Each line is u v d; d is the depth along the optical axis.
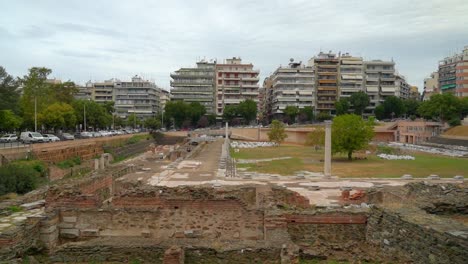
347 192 29.23
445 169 54.56
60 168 55.00
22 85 92.88
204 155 70.06
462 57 161.62
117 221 18.28
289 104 177.38
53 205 18.56
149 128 147.25
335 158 72.00
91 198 18.58
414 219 13.31
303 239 16.61
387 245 14.57
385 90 180.25
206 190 18.78
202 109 166.00
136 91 195.12
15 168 39.34
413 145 103.31
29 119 82.44
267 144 115.00
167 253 12.79
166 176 42.31
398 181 40.53
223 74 188.12
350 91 178.62
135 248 14.12
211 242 14.17
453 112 122.25
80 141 72.56
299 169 54.66
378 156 75.69
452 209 16.91
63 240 18.09
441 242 11.48
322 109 180.50
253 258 13.23
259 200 20.75
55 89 107.25
